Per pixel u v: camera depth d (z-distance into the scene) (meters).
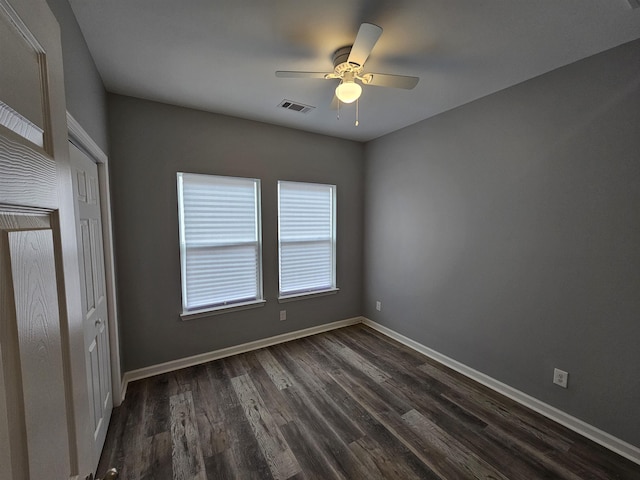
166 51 1.79
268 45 1.75
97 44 1.70
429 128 2.94
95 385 1.67
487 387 2.46
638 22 1.53
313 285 3.62
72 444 0.63
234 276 3.03
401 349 3.18
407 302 3.29
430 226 2.97
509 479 1.58
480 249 2.52
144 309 2.54
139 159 2.46
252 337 3.15
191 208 2.75
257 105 2.61
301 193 3.46
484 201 2.47
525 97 2.17
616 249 1.76
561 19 1.52
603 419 1.83
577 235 1.92
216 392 2.35
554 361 2.05
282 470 1.62
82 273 1.52
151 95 2.39
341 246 3.77
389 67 2.01
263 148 3.08
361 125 3.17
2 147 0.40
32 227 0.50
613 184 1.76
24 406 0.43
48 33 0.61
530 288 2.18
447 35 1.66
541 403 2.12
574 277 1.94
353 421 2.02
